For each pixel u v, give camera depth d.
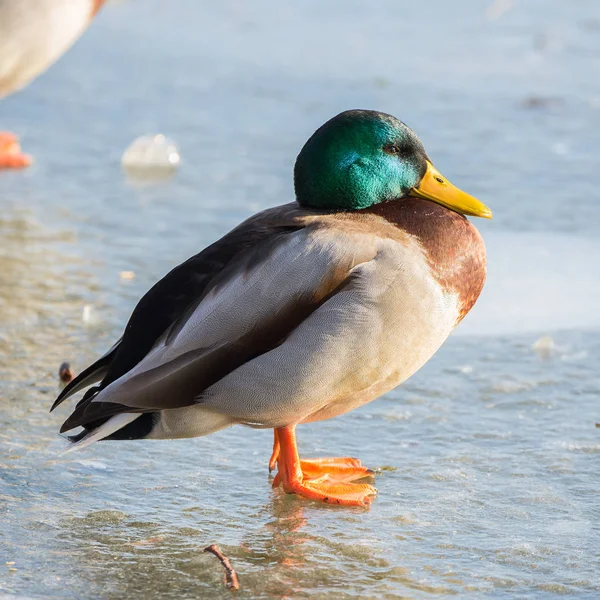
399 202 8.39
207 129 17.16
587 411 9.43
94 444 8.86
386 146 8.40
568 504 7.89
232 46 21.25
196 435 8.08
